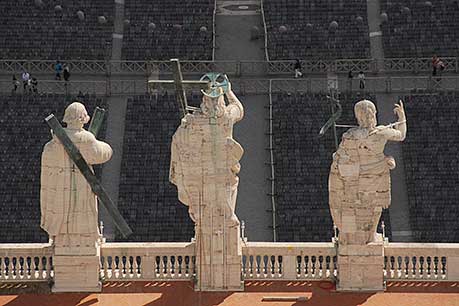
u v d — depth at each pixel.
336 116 142.00
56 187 124.94
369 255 126.50
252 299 126.12
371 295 126.50
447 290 126.94
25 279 128.38
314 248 128.25
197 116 124.50
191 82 124.00
